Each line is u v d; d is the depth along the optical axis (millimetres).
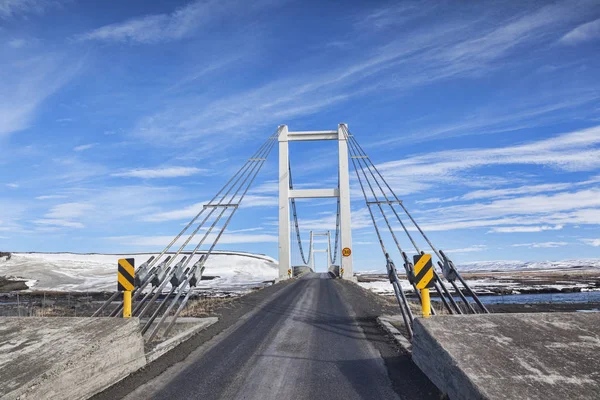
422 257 8211
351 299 18609
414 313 13117
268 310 14719
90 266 81188
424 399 5324
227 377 6395
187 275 11828
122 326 6602
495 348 5434
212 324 11516
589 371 4730
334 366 7008
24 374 4887
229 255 100188
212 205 18672
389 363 7141
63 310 23500
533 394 4180
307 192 45188
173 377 6426
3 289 55281
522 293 42719
